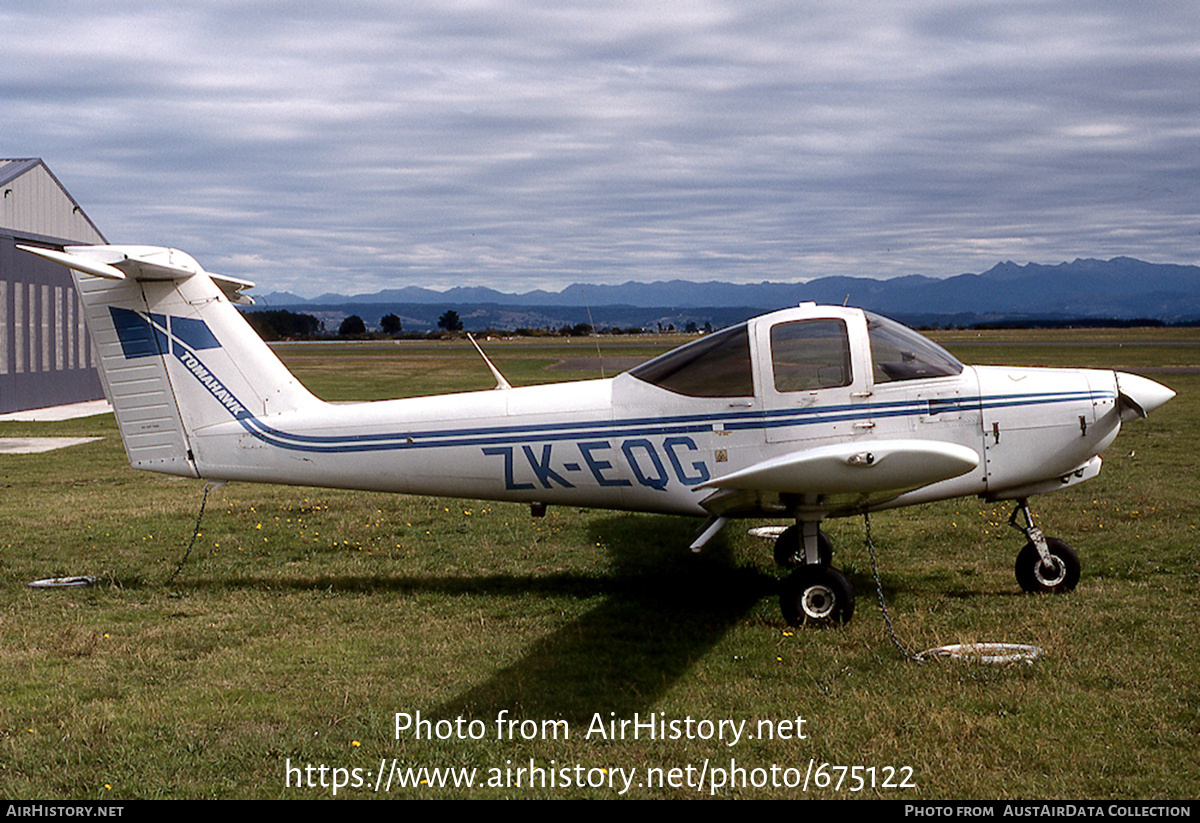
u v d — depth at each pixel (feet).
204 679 16.48
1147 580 22.09
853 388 20.34
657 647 18.01
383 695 15.67
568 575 24.00
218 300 22.61
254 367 22.68
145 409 22.71
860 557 25.26
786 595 19.25
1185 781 12.32
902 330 21.12
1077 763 12.86
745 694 15.52
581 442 21.50
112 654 17.84
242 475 22.76
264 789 12.53
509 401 22.04
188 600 21.77
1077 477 21.58
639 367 21.84
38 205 79.61
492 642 18.38
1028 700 14.89
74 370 81.87
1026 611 19.67
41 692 15.88
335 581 23.56
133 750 13.61
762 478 17.16
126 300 22.43
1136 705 14.60
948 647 17.34
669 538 28.35
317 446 22.50
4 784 12.59
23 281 73.15
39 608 20.99
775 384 20.47
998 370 21.20
